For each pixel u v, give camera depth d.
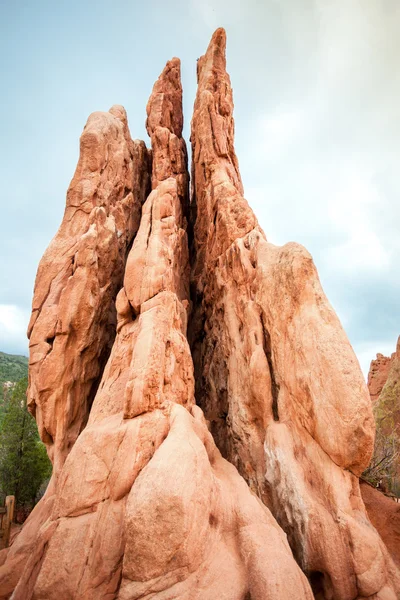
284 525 11.70
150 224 17.25
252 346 14.80
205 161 22.62
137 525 8.46
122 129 23.84
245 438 14.38
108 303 18.88
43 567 9.33
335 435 11.15
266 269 15.52
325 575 10.29
